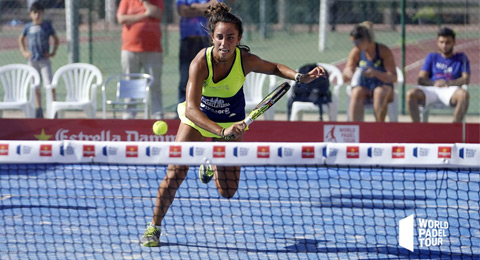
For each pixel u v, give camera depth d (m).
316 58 31.61
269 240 15.52
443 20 29.27
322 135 27.39
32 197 19.92
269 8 31.56
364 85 27.69
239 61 14.51
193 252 14.48
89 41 29.92
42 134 27.92
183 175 14.81
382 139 27.28
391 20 30.42
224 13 13.79
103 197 18.38
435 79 27.88
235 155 12.58
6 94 29.36
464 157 12.30
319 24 31.45
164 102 29.06
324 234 15.79
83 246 14.83
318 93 27.66
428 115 28.17
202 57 14.15
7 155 12.70
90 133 27.81
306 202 19.66
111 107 29.02
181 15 28.17
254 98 29.23
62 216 17.72
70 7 29.70
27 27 29.75
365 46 27.61
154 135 27.52
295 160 12.50
